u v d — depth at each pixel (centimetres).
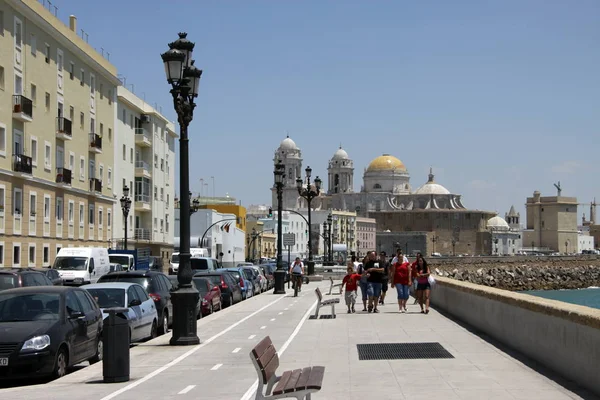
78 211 5956
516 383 1291
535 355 1537
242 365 1639
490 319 1997
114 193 6969
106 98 6731
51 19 5453
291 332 2269
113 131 6925
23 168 4828
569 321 1308
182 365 1652
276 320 2703
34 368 1507
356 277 2958
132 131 7606
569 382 1288
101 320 1856
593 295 13238
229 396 1272
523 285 16600
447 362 1555
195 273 3881
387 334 2120
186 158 2028
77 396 1298
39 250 5184
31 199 5059
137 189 7719
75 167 5916
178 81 2005
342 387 1304
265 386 1376
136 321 2062
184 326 2005
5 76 4659
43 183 5238
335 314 2827
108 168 6775
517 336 1688
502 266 17712
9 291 1691
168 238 8800
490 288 2205
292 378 1091
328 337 2091
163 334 2470
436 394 1216
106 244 6675
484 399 1162
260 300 3997
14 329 1545
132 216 7562
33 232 5088
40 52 5219
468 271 16900
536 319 1527
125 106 7356
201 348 1941
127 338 1469
